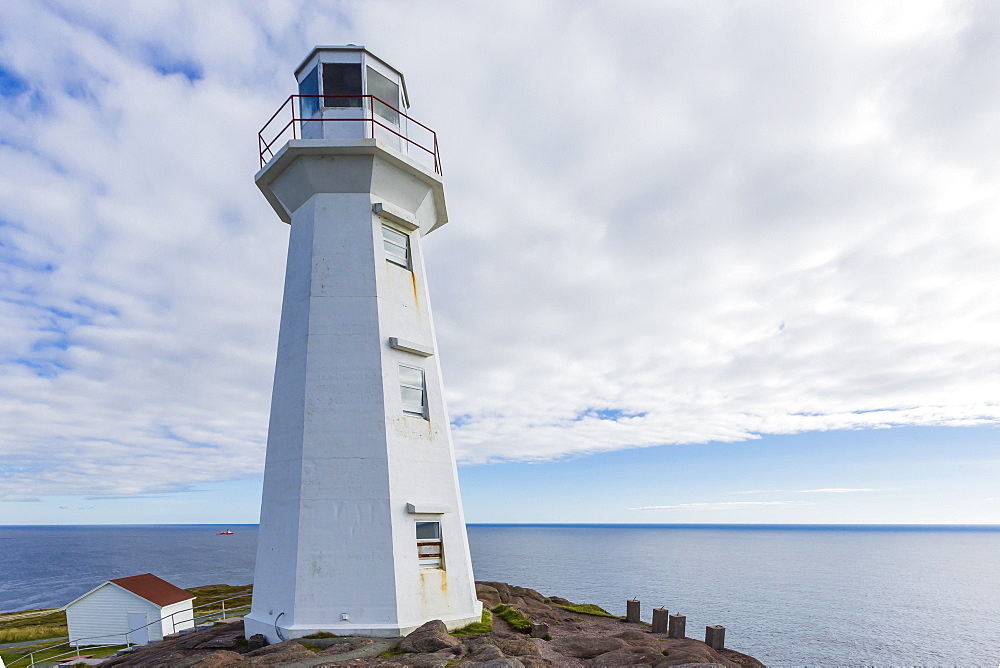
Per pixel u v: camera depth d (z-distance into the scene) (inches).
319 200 639.8
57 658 1190.3
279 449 583.2
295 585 516.4
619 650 507.5
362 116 672.4
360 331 599.2
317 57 685.3
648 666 462.0
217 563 7012.8
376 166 628.7
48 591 4734.3
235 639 554.9
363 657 443.2
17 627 1845.5
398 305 636.1
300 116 685.9
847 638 2637.8
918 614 3417.8
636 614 735.7
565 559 7091.5
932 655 2390.5
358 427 566.6
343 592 517.7
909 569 6614.2
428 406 629.9
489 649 437.4
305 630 500.7
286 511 550.9
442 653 435.5
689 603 3425.2
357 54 687.1
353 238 629.0
